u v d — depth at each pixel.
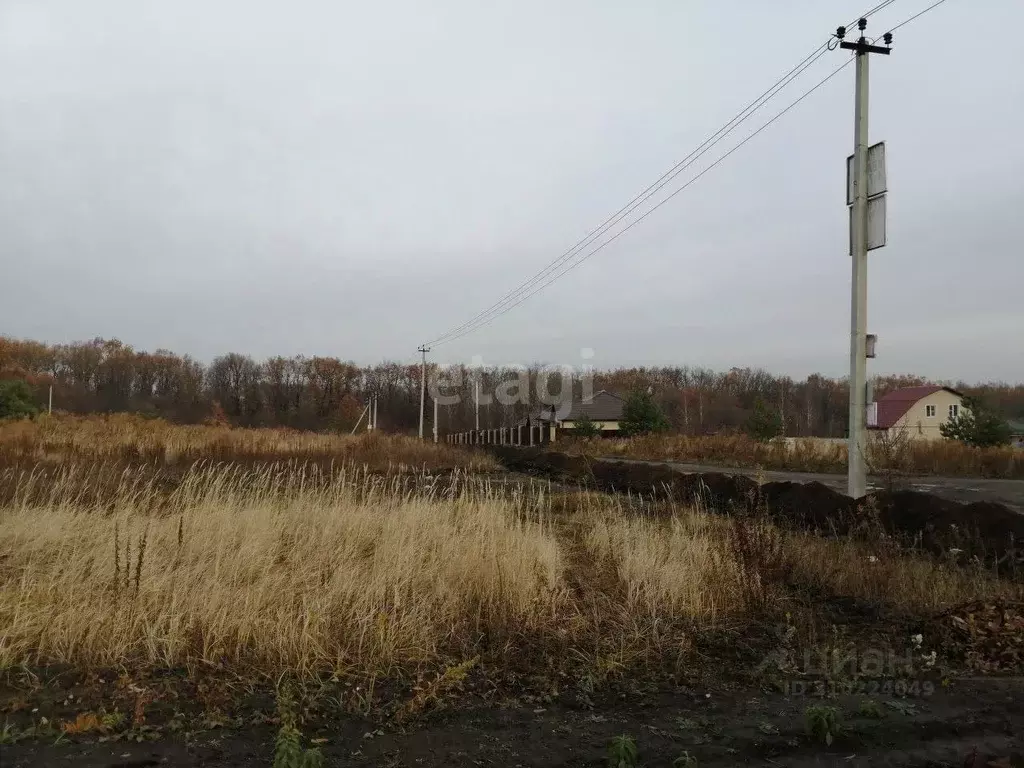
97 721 3.49
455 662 4.55
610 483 16.67
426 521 7.62
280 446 23.70
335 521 7.67
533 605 5.52
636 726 3.69
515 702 3.97
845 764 3.29
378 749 3.35
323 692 3.97
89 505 8.85
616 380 71.00
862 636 5.24
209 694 3.86
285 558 6.64
